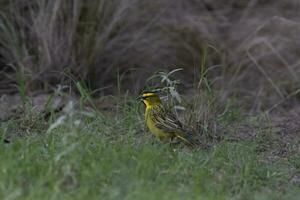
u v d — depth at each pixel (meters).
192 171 10.52
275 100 15.95
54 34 15.86
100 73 16.22
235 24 17.92
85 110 13.47
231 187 10.31
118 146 11.17
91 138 11.32
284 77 16.52
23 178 9.69
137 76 16.30
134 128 12.88
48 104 13.40
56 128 11.85
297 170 11.37
